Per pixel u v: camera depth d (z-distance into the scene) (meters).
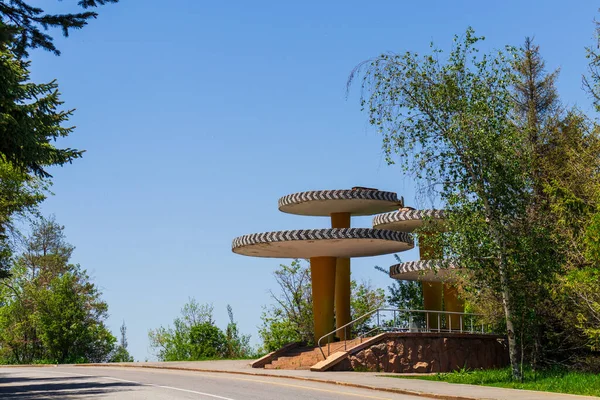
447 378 22.58
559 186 24.73
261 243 30.91
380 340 27.17
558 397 15.75
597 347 24.55
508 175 21.56
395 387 18.70
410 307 45.53
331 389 18.52
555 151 27.77
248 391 17.38
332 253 33.91
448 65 21.98
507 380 21.45
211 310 53.53
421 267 31.81
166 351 52.06
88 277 60.66
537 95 31.30
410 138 22.06
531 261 21.56
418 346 27.39
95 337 54.72
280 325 45.97
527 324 23.06
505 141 21.83
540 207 25.00
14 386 20.06
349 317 36.53
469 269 22.31
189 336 49.28
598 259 21.45
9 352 57.56
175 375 24.89
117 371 29.00
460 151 21.77
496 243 21.39
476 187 21.50
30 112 20.23
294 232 30.22
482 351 29.06
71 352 53.47
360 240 30.38
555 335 27.00
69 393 16.98
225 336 48.94
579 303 24.02
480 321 30.83
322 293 34.06
